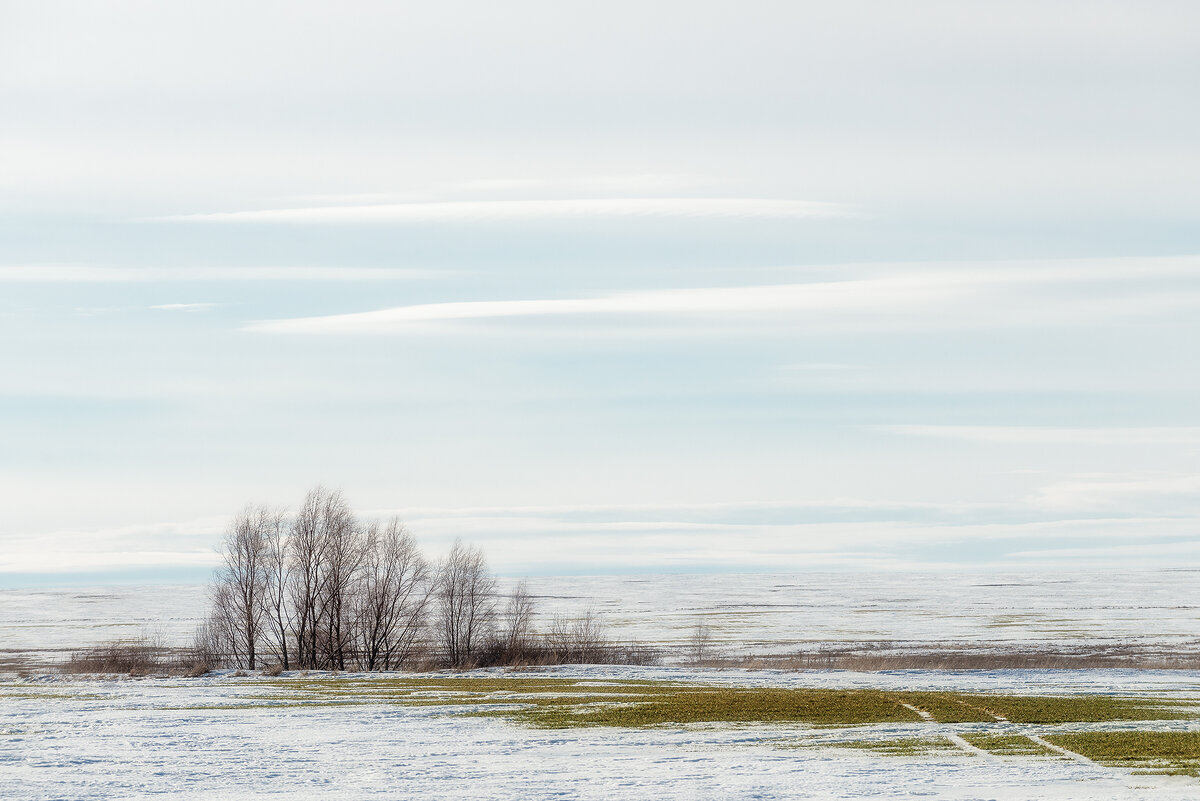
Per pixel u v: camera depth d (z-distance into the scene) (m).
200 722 30.86
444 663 58.31
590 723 29.27
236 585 60.38
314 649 59.66
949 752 23.66
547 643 61.88
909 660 55.66
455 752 25.00
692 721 29.19
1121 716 28.78
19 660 77.81
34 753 25.38
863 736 26.11
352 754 24.91
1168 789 19.30
